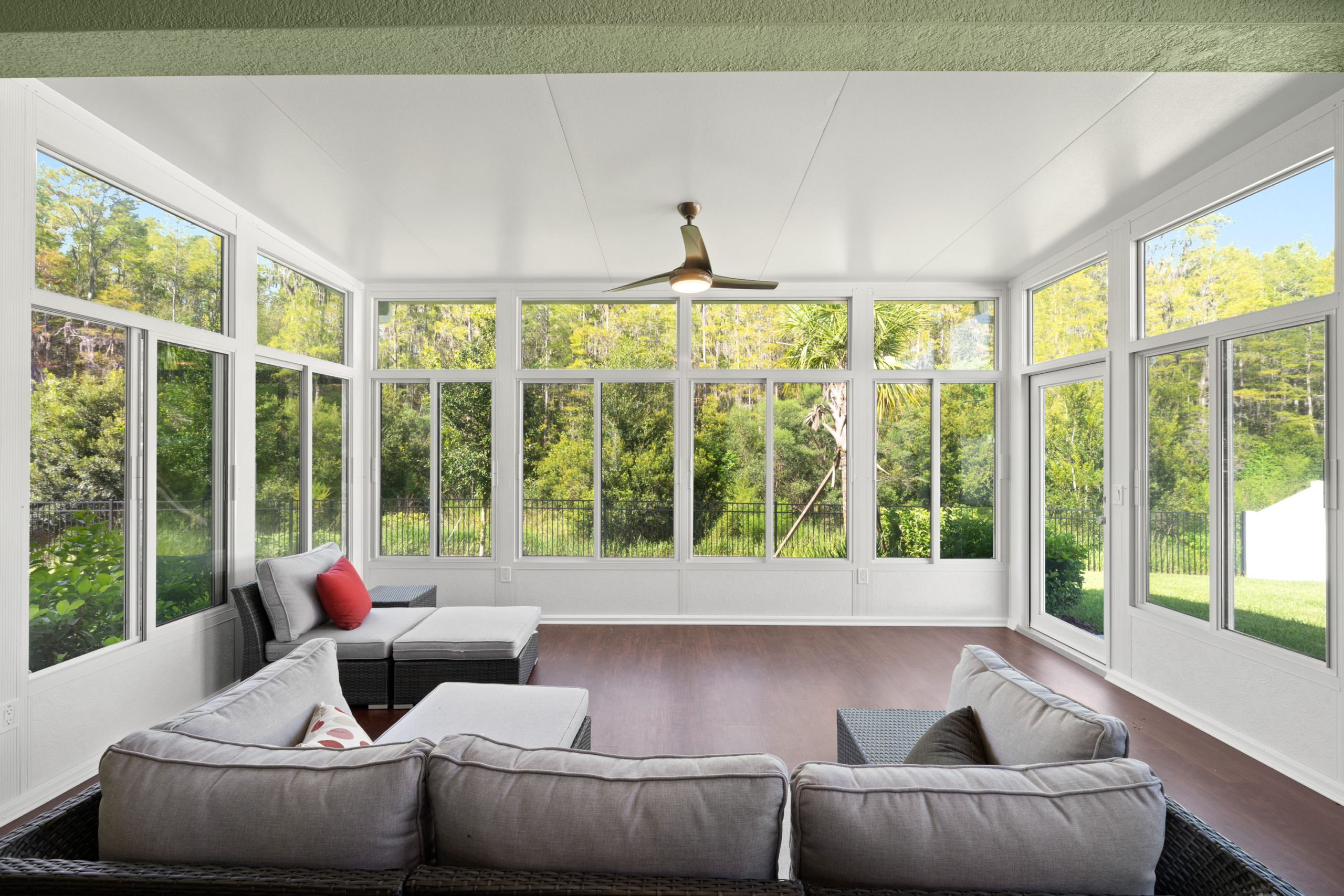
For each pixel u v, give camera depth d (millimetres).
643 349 5652
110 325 3002
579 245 4539
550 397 5648
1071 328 4684
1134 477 3953
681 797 1101
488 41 1660
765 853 1094
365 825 1119
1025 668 4344
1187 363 3562
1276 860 2287
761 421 5637
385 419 5652
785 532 5602
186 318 3486
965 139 3000
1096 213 3934
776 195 3633
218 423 3736
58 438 2748
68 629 2781
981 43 1666
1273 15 1558
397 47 1691
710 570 5531
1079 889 1069
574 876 1057
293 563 3773
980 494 5586
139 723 3098
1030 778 1165
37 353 2658
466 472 5625
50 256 2707
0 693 2428
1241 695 3148
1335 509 2711
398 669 3590
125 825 1152
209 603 3648
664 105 2709
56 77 1855
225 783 1167
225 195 3676
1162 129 2912
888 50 1703
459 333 5648
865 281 5516
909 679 4098
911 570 5508
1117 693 3900
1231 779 2840
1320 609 2791
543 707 2506
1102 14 1561
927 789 1128
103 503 2965
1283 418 2979
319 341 4934
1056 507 4934
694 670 4250
